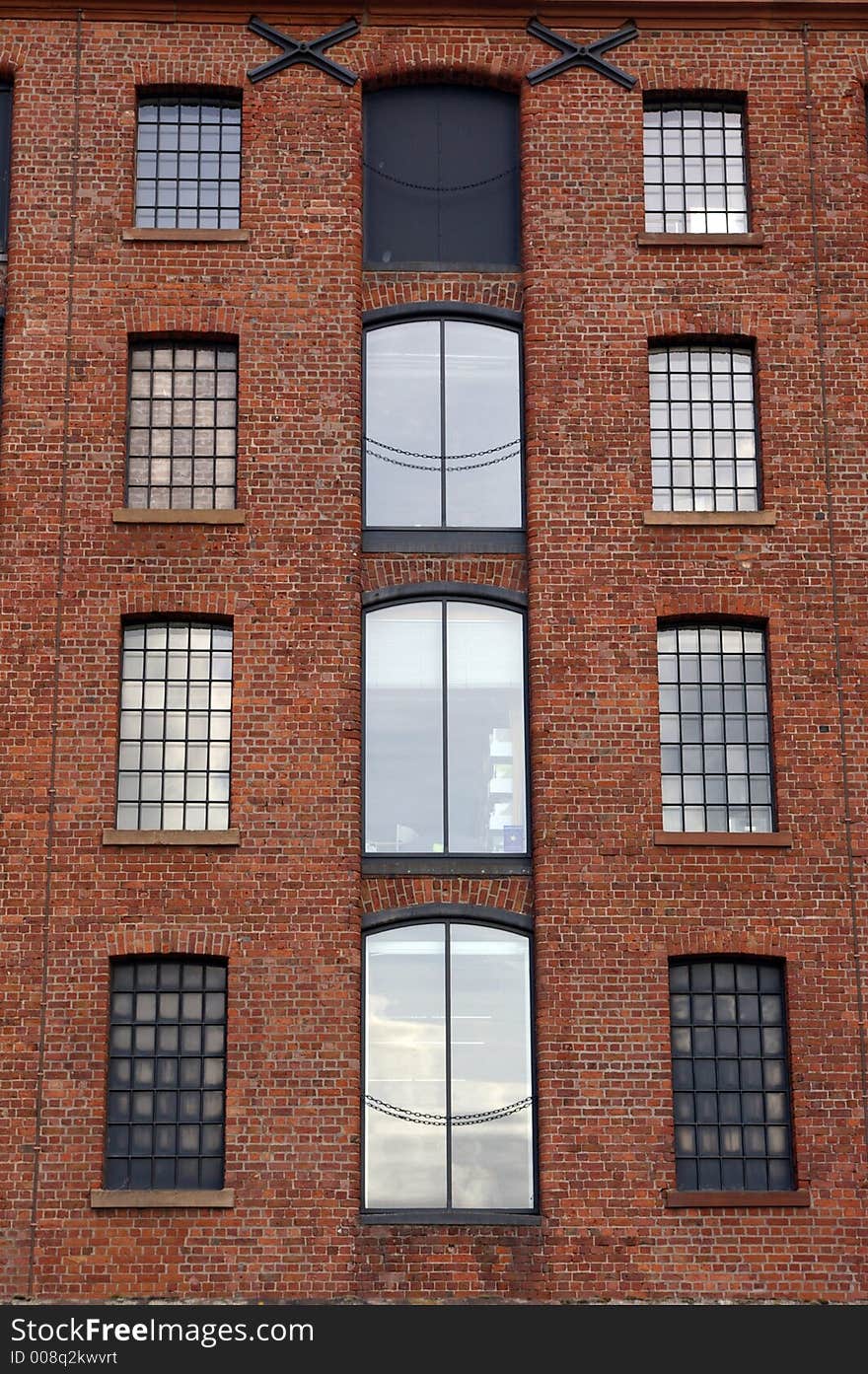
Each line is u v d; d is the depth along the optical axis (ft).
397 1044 80.38
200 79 88.58
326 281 86.74
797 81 89.25
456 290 87.76
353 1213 77.87
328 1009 79.51
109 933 79.92
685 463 86.28
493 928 81.56
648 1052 79.51
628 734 82.53
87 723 81.92
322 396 85.56
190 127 88.84
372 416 86.58
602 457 85.30
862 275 87.71
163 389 86.28
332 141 88.22
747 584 84.28
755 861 81.51
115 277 86.43
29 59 88.58
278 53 88.89
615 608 83.76
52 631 82.79
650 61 89.20
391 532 85.05
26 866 80.43
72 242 86.79
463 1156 79.41
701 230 88.74
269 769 81.66
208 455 85.66
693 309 86.99
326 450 84.99
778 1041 80.59
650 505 84.94
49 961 79.61
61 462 84.48
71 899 80.18
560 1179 78.28
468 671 84.17
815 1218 78.38
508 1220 78.13
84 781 81.30
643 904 80.84
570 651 83.30
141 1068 79.56
